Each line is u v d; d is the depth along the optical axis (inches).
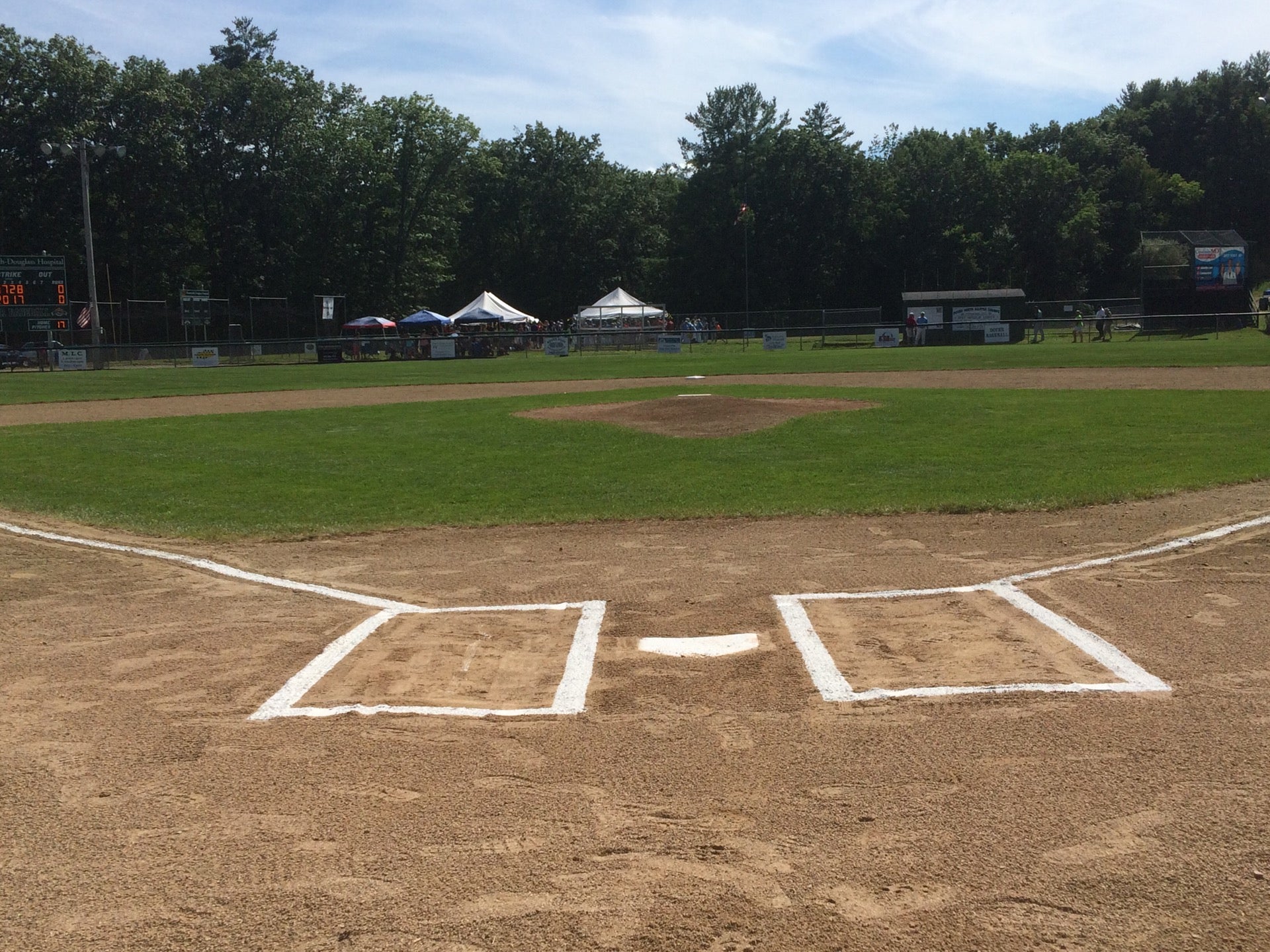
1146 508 377.7
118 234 2493.8
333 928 122.5
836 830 143.4
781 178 2955.2
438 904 127.0
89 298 2222.0
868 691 199.8
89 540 368.8
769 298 3014.3
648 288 3216.0
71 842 145.0
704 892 128.6
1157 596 261.7
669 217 3191.4
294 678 216.7
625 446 600.1
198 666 225.9
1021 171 3011.8
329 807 153.9
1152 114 3710.6
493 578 308.8
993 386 936.3
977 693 196.4
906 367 1273.4
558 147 3363.7
